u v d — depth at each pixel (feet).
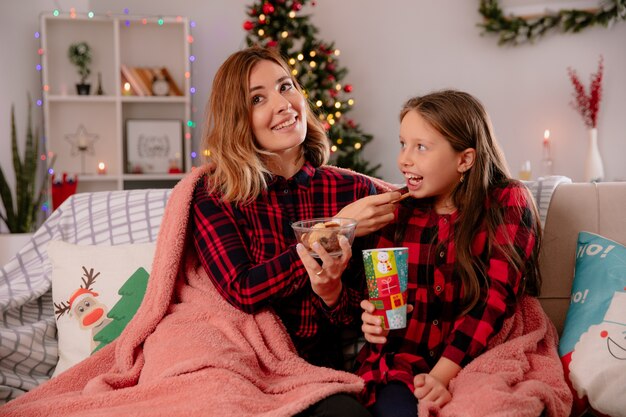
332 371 4.45
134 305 5.54
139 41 16.74
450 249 4.87
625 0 14.96
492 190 4.89
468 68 16.69
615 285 4.76
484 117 5.00
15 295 5.82
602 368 4.42
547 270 5.44
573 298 5.02
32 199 13.64
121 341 4.96
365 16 17.13
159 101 16.34
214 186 5.21
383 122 17.24
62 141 16.34
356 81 17.26
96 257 5.80
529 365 4.39
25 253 6.32
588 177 15.34
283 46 14.61
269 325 4.85
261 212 5.22
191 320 4.89
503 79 16.44
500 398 3.75
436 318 4.83
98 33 16.48
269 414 3.79
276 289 4.73
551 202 5.58
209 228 5.06
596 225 5.42
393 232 5.13
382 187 5.90
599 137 15.71
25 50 15.70
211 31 17.30
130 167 16.37
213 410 3.87
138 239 6.21
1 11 15.30
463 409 3.82
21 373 5.42
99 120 16.52
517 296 4.65
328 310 4.96
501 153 5.10
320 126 5.74
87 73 16.11
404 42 17.01
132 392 4.19
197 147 17.24
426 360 4.76
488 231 4.73
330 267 4.37
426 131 4.74
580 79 15.78
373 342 4.44
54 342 5.73
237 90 5.16
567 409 4.12
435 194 4.89
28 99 15.15
